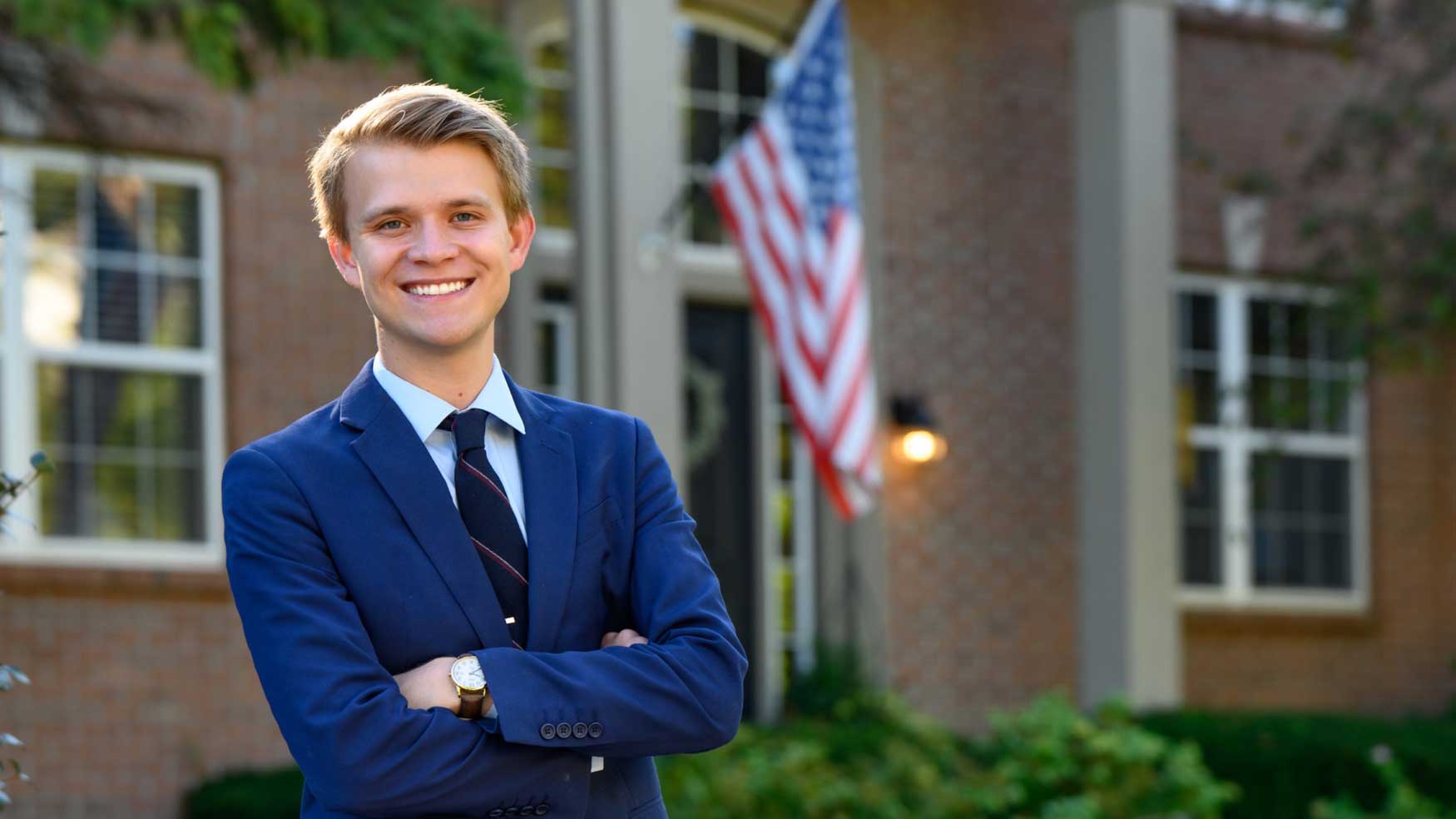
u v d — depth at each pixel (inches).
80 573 315.6
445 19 233.9
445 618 76.7
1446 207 413.1
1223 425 441.7
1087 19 391.9
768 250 303.4
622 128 311.3
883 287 404.5
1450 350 481.4
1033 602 418.9
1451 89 468.8
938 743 316.2
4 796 98.1
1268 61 460.1
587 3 313.6
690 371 394.6
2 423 314.0
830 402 299.4
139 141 324.8
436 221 78.2
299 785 308.5
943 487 408.8
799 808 263.7
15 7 206.7
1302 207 438.6
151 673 322.0
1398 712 469.4
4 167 314.5
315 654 74.5
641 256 311.6
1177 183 445.1
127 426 325.7
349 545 76.9
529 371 362.6
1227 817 348.2
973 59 421.1
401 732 73.4
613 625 82.8
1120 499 380.2
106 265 325.4
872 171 406.3
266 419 336.5
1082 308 389.7
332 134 80.4
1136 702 377.1
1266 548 456.1
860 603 398.3
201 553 329.4
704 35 400.2
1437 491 482.9
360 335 347.3
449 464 79.9
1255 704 448.1
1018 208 424.5
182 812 321.7
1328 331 435.8
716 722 78.2
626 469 83.4
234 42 222.4
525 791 75.2
